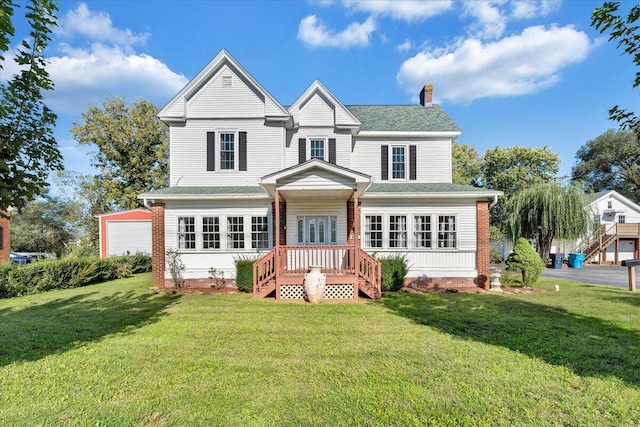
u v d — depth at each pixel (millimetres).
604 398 4027
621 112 4508
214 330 7000
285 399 4043
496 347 5855
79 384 4465
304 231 13352
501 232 29766
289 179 10562
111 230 21516
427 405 3877
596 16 4230
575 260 23812
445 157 14750
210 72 13969
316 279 10047
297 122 14375
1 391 4277
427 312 8695
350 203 13266
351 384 4430
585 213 21484
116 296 11289
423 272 13148
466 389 4266
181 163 13898
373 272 10844
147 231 21750
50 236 36406
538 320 7746
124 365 5098
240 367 5012
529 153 33688
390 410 3771
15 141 3719
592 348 5766
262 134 14055
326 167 10391
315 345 6016
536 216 22219
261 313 8602
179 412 3766
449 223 13219
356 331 6926
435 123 15273
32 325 7473
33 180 3994
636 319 7793
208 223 13164
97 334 6754
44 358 5410
